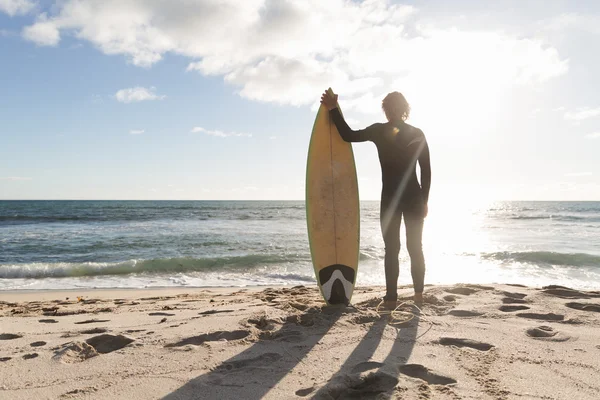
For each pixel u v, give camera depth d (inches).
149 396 67.2
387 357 83.2
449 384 70.1
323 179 139.7
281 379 73.2
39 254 498.0
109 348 98.4
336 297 132.0
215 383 71.9
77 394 68.5
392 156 121.6
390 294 123.1
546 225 1163.9
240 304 159.0
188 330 107.3
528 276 365.7
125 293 271.7
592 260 444.1
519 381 70.9
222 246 574.6
